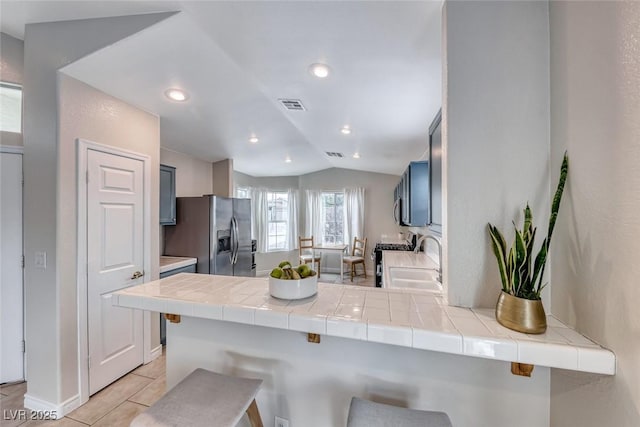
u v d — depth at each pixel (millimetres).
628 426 666
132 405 1931
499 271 997
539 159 1015
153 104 2381
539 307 847
